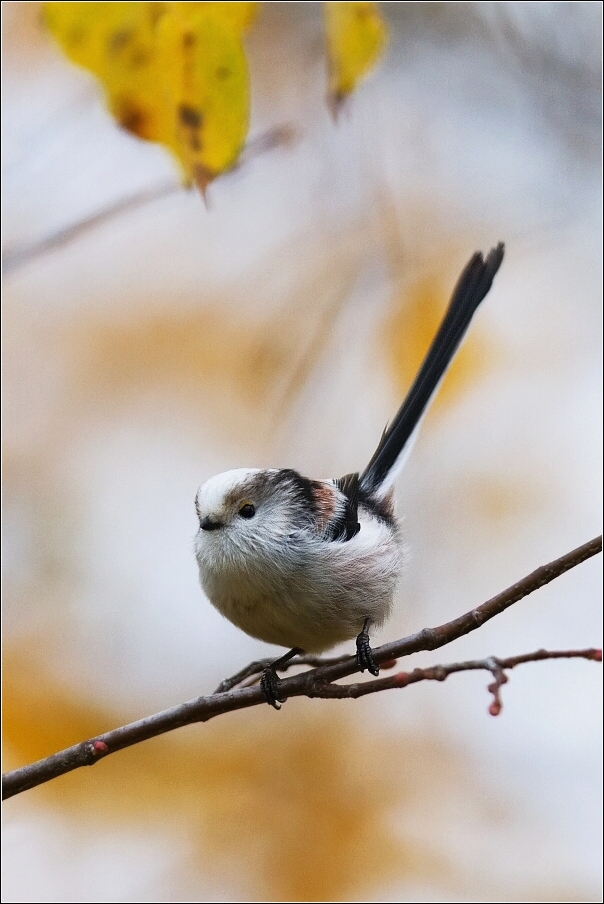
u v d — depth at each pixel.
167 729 3.68
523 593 3.67
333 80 3.66
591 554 3.67
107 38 3.64
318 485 3.73
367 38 3.66
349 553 3.72
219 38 3.64
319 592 3.71
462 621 3.67
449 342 3.77
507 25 3.86
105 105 3.64
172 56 3.64
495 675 3.67
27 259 3.78
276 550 3.71
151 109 3.64
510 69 3.86
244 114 3.64
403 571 3.74
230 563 3.71
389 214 3.81
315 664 3.70
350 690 3.68
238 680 3.70
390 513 3.75
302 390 3.80
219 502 3.72
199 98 3.64
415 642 3.68
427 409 3.76
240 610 3.72
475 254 3.77
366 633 3.72
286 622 3.72
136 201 3.79
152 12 3.64
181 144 3.64
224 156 3.64
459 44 3.86
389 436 3.76
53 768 3.67
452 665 3.67
